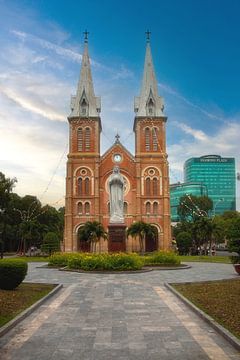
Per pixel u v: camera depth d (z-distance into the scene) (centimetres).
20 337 1200
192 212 11244
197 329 1291
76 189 8688
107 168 8850
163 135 8919
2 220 8019
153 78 9256
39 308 1664
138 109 9188
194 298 1845
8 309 1552
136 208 8650
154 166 8794
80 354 1035
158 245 8488
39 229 8244
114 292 2153
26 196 10206
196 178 18038
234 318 1361
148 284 2514
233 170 18200
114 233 6059
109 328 1314
